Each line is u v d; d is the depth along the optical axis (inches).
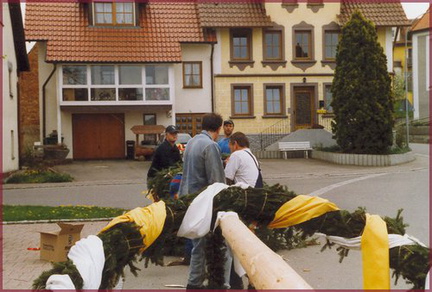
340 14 1432.1
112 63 1320.1
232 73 1395.2
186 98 1384.1
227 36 1391.5
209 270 225.5
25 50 1139.3
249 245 135.4
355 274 308.7
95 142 1343.5
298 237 203.2
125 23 1370.6
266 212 199.8
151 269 323.6
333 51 1433.3
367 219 181.8
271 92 1411.2
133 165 1168.8
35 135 1523.1
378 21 1446.9
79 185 853.2
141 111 1347.2
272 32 1413.6
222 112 1390.3
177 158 374.3
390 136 1075.3
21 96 1515.7
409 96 2304.4
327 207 192.7
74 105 1309.1
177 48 1354.6
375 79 1069.1
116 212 560.4
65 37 1336.1
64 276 140.1
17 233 455.8
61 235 342.0
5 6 1011.3
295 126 1414.9
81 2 1387.8
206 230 197.5
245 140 305.1
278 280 104.3
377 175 876.0
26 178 923.4
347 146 1109.1
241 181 298.8
